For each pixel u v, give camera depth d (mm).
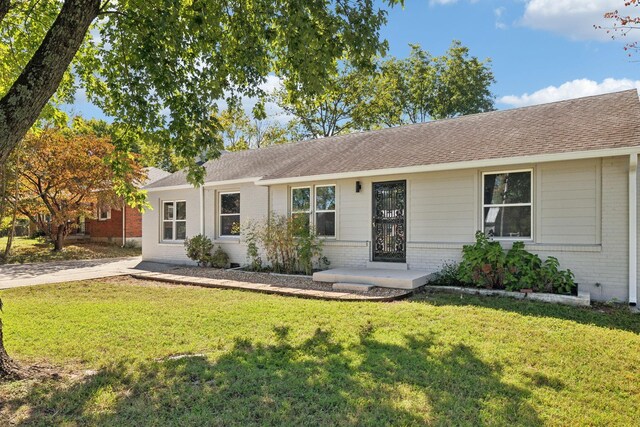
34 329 5922
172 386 3850
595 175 7957
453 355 4668
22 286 10227
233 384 3879
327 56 5332
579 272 8031
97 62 6562
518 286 8047
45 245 20359
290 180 11711
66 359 4676
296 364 4414
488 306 7031
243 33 5930
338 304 7449
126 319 6512
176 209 15812
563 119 9555
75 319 6520
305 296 8453
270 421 3207
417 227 10117
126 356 4730
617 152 7266
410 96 32469
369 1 5098
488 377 4055
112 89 6348
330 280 9836
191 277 11422
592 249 7871
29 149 15555
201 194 14625
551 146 8203
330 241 11484
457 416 3289
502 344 5039
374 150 11891
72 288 9969
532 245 8469
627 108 8953
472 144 9766
